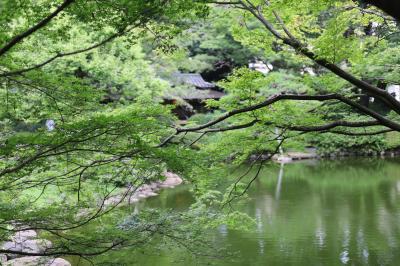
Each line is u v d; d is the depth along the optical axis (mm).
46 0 3990
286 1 5621
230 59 27062
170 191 15266
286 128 5867
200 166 4965
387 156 24562
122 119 3621
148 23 4430
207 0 4047
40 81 4023
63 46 10422
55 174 4855
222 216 6355
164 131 5156
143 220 5090
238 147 6305
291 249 8523
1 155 3637
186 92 21703
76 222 4516
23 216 4133
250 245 8766
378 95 5691
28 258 6832
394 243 8805
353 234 9445
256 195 13805
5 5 3000
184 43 20719
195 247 6570
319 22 8359
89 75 12797
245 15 7008
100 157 4656
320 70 8836
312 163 22328
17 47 4332
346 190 14531
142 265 7148
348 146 24531
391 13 3047
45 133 3916
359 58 6094
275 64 22484
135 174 5004
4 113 4500
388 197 13219
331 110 7434
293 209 11836
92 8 3553
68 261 7887
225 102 6102
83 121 3541
